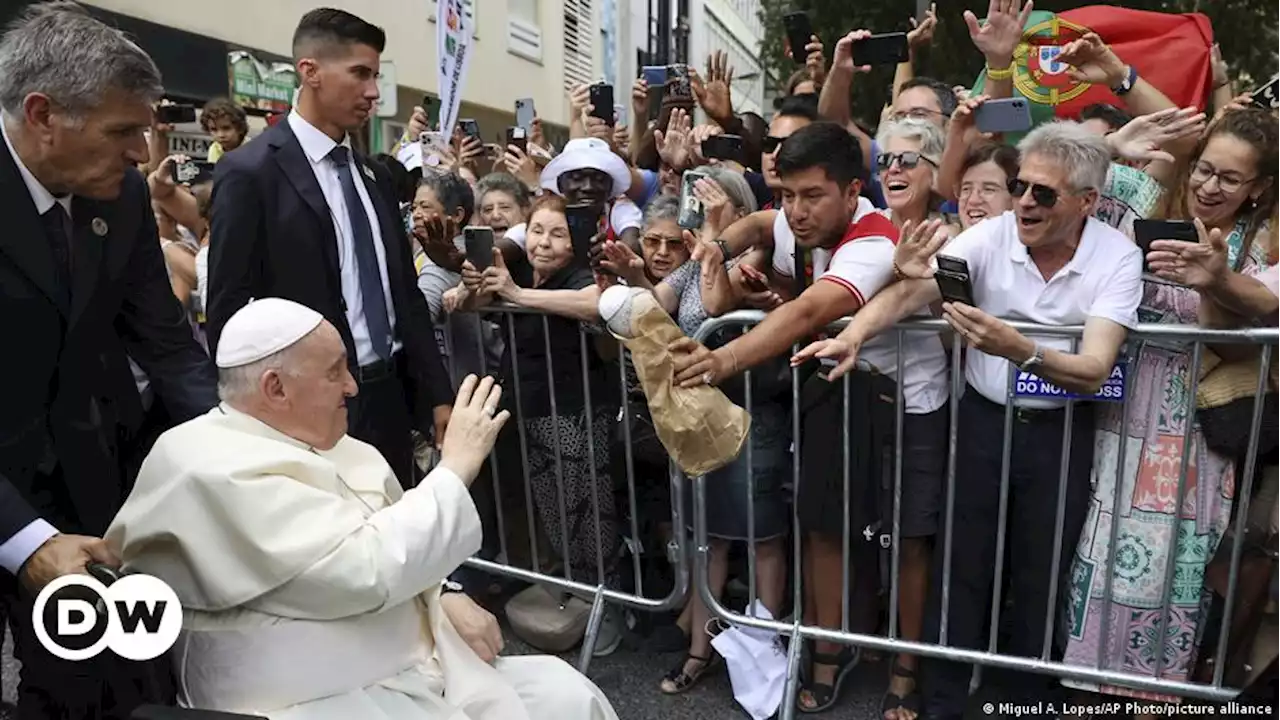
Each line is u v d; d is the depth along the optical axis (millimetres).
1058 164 2264
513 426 3281
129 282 2275
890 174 2965
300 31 2695
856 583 2932
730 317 2635
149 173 5121
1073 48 3301
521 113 5578
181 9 7590
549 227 3191
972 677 2807
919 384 2662
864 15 10484
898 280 2471
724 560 3053
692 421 2350
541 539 3371
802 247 2822
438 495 1982
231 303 2607
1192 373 2328
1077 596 2588
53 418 2066
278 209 2654
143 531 1850
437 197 3699
